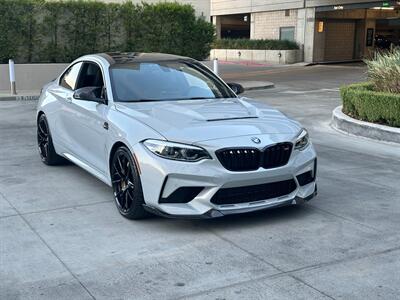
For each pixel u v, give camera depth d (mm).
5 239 4777
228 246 4582
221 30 45781
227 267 4164
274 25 37344
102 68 6316
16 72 18219
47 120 7301
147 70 6359
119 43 19766
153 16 19938
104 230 4984
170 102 5809
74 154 6629
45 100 7445
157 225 5105
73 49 19125
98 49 19484
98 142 5809
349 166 7586
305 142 5336
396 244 4621
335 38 35375
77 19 18984
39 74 18594
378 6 30047
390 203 5801
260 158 4820
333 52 35500
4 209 5605
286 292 3742
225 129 4965
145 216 5195
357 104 10242
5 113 13203
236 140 4805
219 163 4695
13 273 4094
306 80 23141
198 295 3713
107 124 5523
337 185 6523
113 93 5883
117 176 5402
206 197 4684
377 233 4883
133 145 4973
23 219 5293
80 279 3982
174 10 20172
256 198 4910
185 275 4031
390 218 5301
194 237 4793
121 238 4785
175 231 4941
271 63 35156
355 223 5145
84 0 19375
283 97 16672
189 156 4695
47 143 7387
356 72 27125
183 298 3674
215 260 4297
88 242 4699
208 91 6297
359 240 4707
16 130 10609
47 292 3785
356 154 8445
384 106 9555
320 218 5285
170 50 20375
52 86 7582
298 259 4305
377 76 10992
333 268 4133
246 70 29594
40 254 4445
